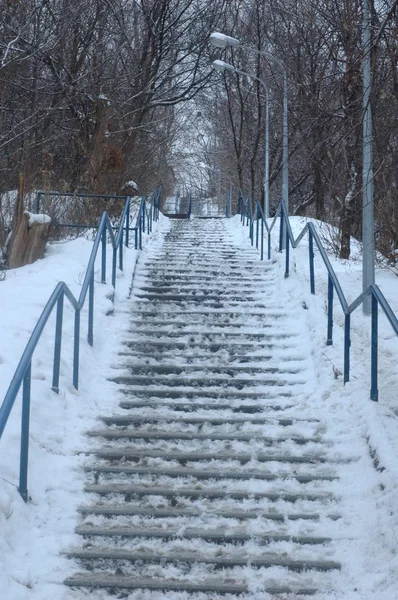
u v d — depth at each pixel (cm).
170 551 595
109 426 779
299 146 2139
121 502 654
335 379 862
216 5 2683
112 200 1778
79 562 579
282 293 1203
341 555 587
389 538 578
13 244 1300
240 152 2891
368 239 1044
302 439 753
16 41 1697
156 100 2595
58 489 656
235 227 2128
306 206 2839
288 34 2327
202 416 809
